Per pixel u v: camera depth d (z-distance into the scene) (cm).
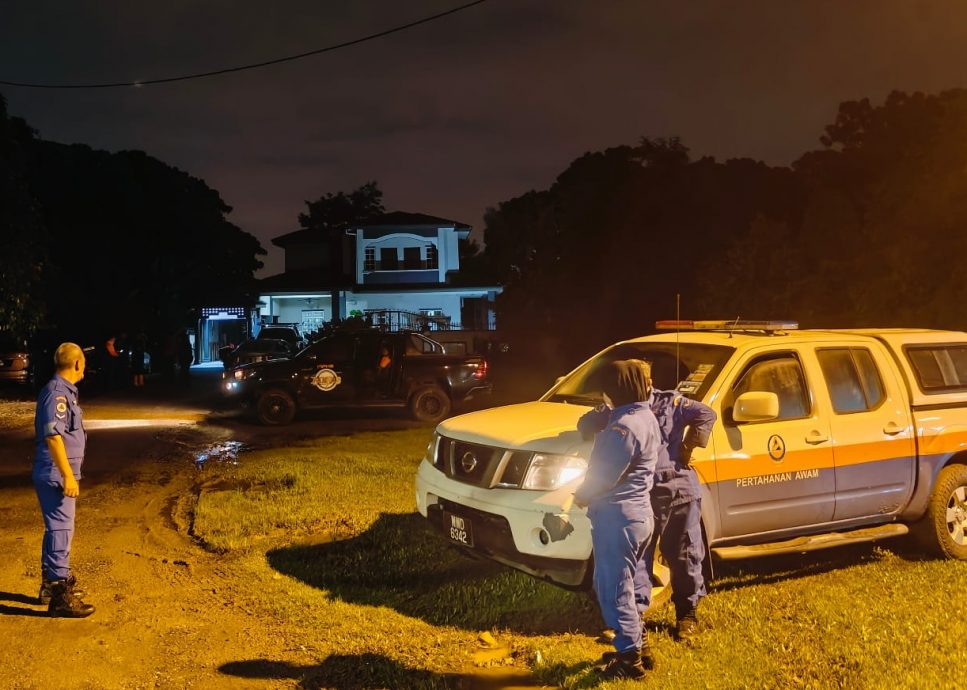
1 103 1808
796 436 589
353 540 704
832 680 434
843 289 1680
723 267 2070
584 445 522
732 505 562
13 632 509
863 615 520
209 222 3853
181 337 2548
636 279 2525
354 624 527
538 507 514
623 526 434
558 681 448
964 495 666
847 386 629
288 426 1519
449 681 448
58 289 2814
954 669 441
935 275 1396
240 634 511
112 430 1466
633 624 435
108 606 557
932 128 1683
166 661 472
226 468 1058
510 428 568
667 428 484
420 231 3978
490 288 3841
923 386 659
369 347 1573
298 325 4125
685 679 436
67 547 539
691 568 489
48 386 534
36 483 534
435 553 668
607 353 706
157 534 745
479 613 542
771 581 602
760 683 432
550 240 3300
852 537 602
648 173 2698
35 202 1841
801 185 2492
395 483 916
